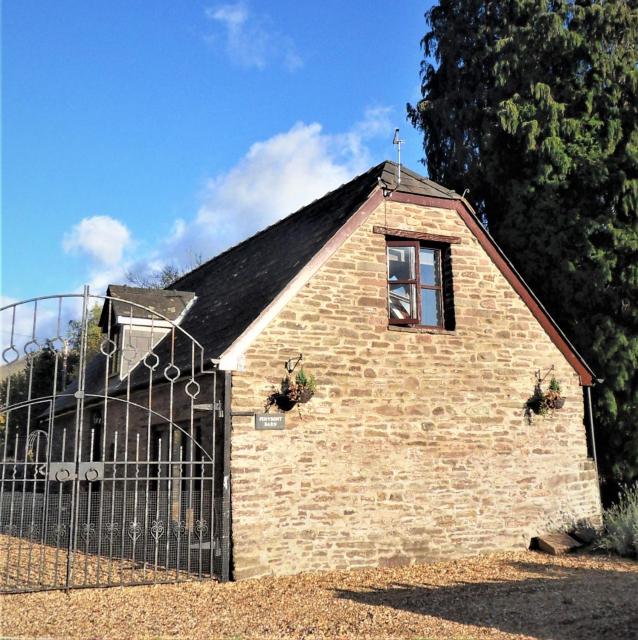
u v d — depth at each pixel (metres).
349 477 11.21
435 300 13.12
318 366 11.31
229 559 10.09
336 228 12.05
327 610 8.27
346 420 11.37
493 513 12.40
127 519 12.56
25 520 14.41
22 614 8.03
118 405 14.88
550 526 12.93
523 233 17.00
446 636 7.08
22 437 25.89
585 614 7.96
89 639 7.07
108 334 15.66
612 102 16.11
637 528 11.85
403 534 11.46
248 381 10.69
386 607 8.38
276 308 11.13
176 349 13.39
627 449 15.25
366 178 13.66
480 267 13.27
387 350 11.98
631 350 14.95
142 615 8.05
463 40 20.75
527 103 16.95
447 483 12.05
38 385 27.56
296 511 10.68
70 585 9.25
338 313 11.66
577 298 15.80
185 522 11.03
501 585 9.68
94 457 16.08
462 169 20.11
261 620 7.84
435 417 12.18
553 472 13.17
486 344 12.98
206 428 11.16
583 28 17.02
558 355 13.72
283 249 13.96
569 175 16.20
